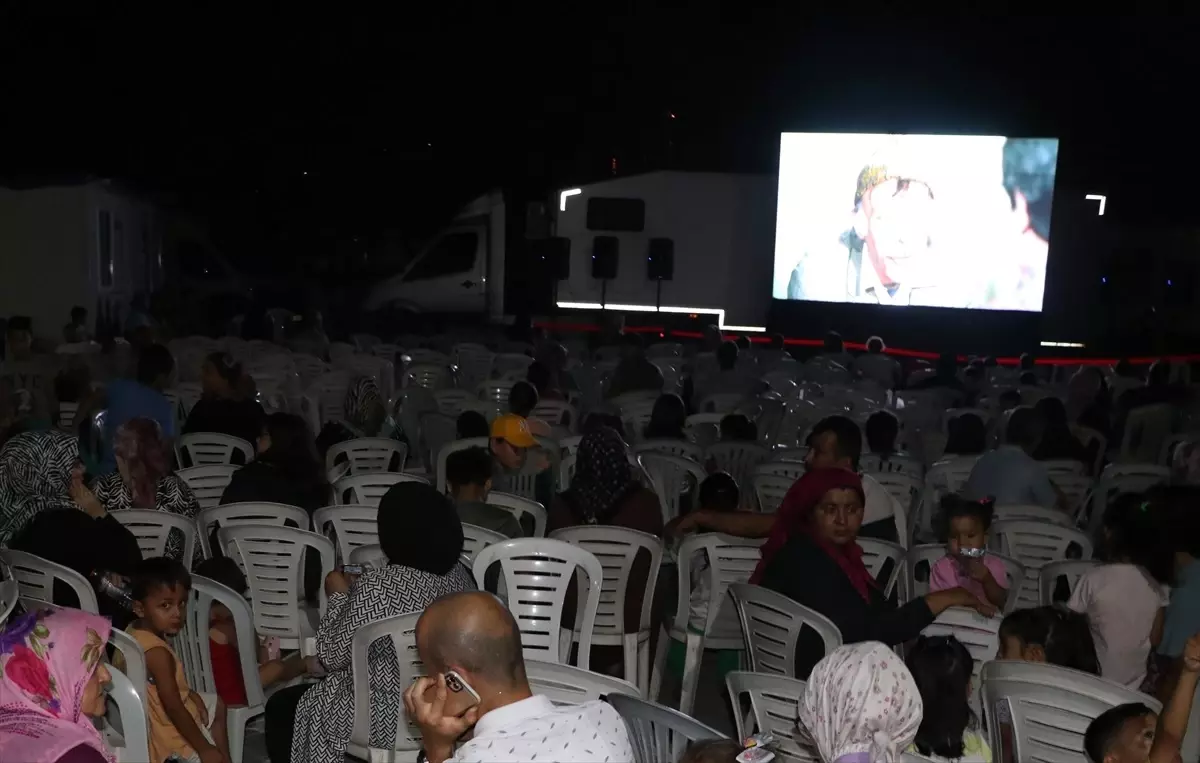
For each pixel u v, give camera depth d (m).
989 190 18.42
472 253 21.72
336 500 5.74
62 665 2.52
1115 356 20.38
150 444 5.00
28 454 4.60
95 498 4.67
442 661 2.17
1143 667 3.99
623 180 21.56
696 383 11.95
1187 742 3.65
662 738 2.70
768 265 21.61
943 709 2.90
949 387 12.13
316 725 3.50
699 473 6.79
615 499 4.86
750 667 4.02
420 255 21.70
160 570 3.53
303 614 4.68
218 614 4.11
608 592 4.71
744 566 4.89
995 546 5.48
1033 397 11.41
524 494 6.82
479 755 2.07
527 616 4.23
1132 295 20.69
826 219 19.17
